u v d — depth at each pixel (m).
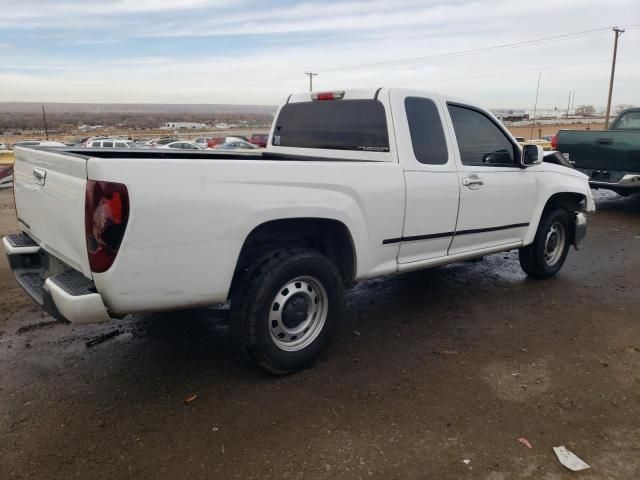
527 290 5.70
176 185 2.97
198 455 2.82
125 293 2.92
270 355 3.51
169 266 3.01
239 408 3.27
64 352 4.02
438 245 4.59
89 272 2.96
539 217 5.59
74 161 2.96
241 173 3.22
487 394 3.49
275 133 5.34
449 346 4.23
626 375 3.79
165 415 3.18
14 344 4.14
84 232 2.90
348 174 3.75
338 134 4.62
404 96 4.29
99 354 3.99
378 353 4.09
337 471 2.71
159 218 2.92
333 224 3.84
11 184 14.87
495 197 4.98
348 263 3.99
